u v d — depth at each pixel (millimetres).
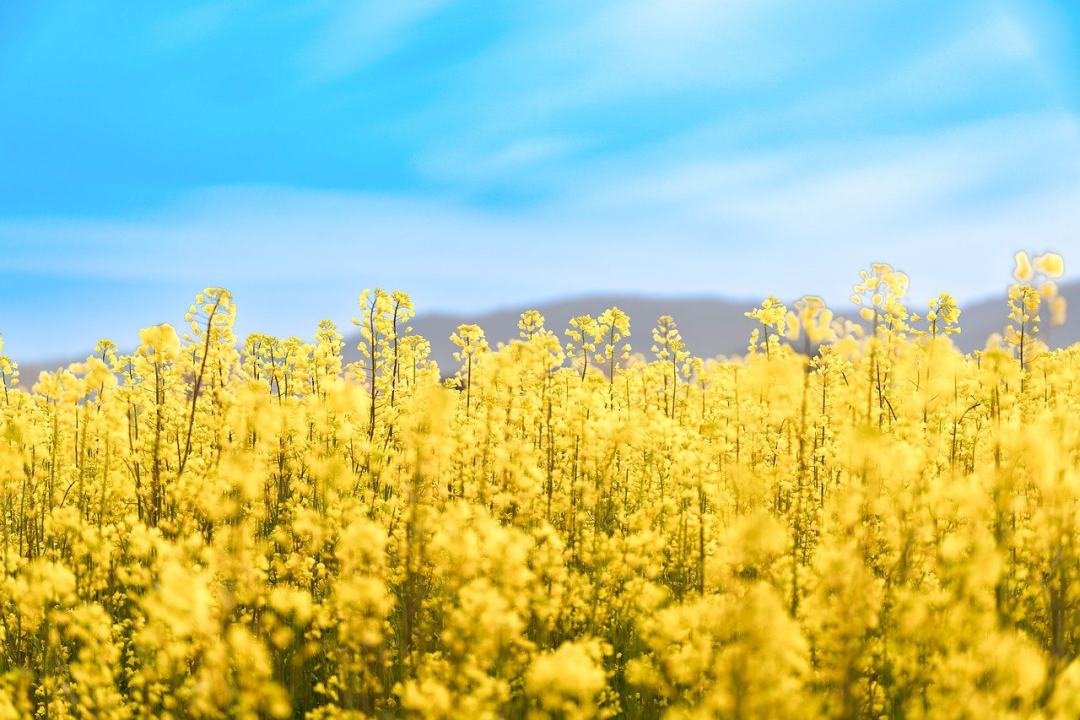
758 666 2154
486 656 2742
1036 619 3232
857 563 2641
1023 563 3279
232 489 3357
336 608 3164
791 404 3408
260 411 3410
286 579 3354
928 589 3186
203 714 2727
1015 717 2123
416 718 2730
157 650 3066
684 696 2670
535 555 3248
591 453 3545
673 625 2705
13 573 3367
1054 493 2902
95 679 2939
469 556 2969
